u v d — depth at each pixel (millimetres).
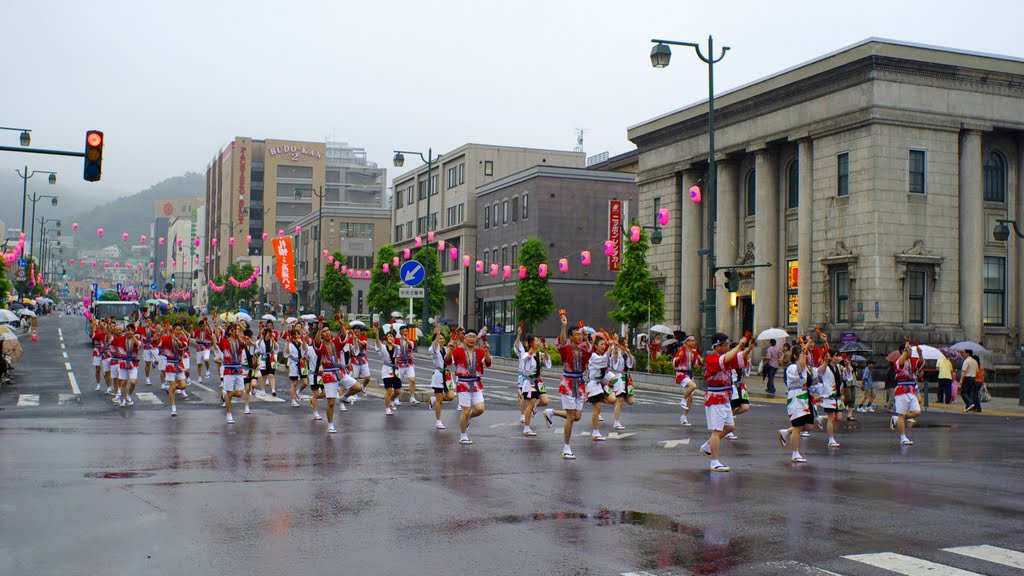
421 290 34281
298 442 16422
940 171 40469
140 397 26109
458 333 19234
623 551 8352
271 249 154500
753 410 27641
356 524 9406
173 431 17781
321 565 7734
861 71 39969
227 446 15609
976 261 41000
